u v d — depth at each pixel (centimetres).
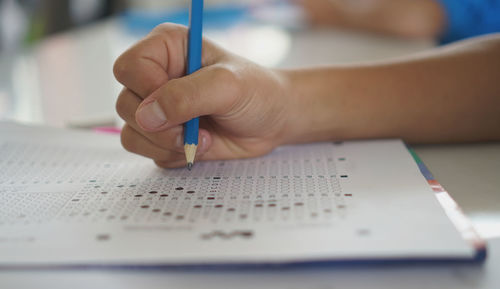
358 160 38
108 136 44
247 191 35
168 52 38
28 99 60
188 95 35
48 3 70
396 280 30
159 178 37
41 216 34
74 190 36
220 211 33
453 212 32
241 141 39
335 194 34
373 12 85
